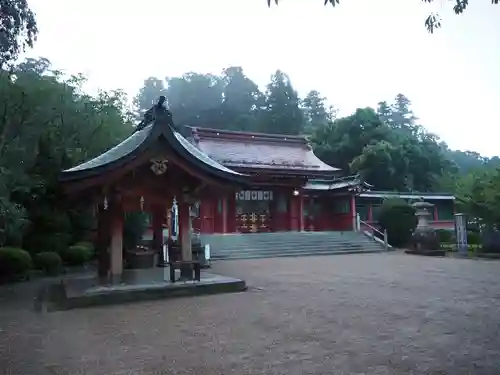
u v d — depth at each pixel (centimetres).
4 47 1697
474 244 2953
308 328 769
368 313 895
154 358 603
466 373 530
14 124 2366
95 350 650
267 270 1750
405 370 543
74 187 1104
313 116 8931
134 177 1198
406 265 1916
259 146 3581
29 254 1638
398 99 9400
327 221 3656
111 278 1171
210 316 879
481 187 2456
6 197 1611
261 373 536
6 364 591
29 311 980
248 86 7625
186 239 1272
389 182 5069
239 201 3238
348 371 541
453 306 964
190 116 7400
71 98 2755
